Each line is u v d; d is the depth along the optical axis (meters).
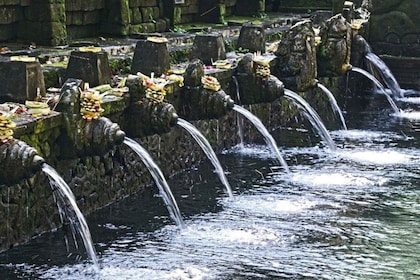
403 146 19.98
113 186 13.98
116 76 16.36
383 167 17.69
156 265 11.31
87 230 11.85
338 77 24.75
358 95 27.12
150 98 14.49
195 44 19.19
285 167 17.25
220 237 12.59
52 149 12.38
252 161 17.69
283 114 21.52
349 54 24.25
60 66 15.62
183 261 11.49
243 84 18.78
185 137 16.50
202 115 16.64
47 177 12.05
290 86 21.05
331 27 23.67
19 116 12.02
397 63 28.00
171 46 20.58
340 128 22.12
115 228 12.75
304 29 21.16
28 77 12.97
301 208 14.36
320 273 11.30
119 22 21.69
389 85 27.50
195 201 14.49
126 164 14.34
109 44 19.89
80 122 12.57
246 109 19.14
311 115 20.86
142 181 14.88
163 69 16.59
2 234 11.23
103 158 13.62
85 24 21.33
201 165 17.05
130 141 14.13
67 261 11.26
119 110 13.97
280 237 12.73
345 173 17.02
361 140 20.53
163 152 15.62
